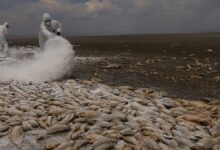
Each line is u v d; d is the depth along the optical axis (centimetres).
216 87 1562
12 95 1202
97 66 2231
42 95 1203
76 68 2111
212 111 1112
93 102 1066
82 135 836
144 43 4541
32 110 995
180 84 1631
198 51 3150
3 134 862
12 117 934
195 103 1180
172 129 898
